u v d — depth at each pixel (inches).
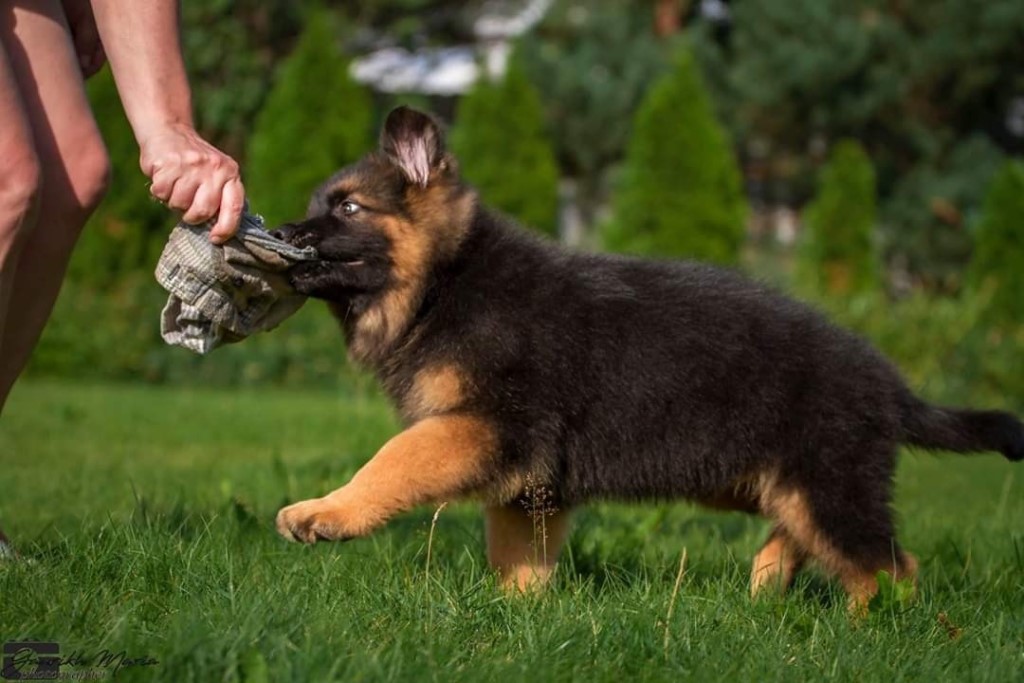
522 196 615.5
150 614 136.5
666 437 179.3
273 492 263.1
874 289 647.1
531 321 178.5
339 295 183.0
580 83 827.4
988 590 177.6
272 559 175.2
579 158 840.3
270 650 121.0
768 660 135.6
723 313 182.9
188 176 157.8
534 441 175.8
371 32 912.9
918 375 529.3
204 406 474.0
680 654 135.1
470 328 177.8
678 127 604.7
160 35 161.6
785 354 180.1
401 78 965.8
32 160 148.1
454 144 621.6
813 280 625.9
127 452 353.4
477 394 175.2
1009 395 535.5
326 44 589.3
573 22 877.2
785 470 179.8
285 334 598.2
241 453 356.5
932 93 836.6
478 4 943.0
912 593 166.4
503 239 186.5
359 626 135.7
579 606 151.6
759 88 806.5
